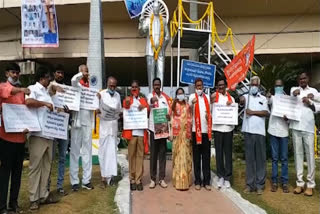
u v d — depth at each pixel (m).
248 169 6.62
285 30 14.47
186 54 14.57
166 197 6.18
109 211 5.28
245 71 7.86
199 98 6.65
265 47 14.52
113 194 6.10
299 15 14.40
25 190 6.46
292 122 6.48
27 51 15.61
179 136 6.64
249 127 6.57
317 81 15.53
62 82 6.06
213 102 6.70
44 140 5.28
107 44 15.27
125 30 15.26
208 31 10.48
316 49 14.18
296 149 6.50
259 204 5.93
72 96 6.02
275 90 6.78
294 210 5.72
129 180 6.95
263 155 6.55
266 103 6.63
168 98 6.75
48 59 15.84
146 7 12.10
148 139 6.88
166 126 6.57
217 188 6.73
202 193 6.44
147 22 11.98
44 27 13.04
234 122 6.53
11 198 5.12
